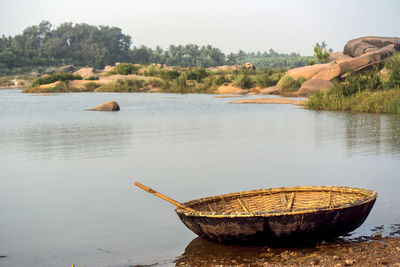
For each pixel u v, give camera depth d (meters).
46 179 10.48
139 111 31.19
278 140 15.90
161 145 15.34
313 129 18.78
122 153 13.88
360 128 18.64
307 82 45.88
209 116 26.42
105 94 59.22
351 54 57.28
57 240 6.52
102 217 7.54
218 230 6.06
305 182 9.59
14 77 142.25
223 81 66.56
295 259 5.61
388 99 26.70
